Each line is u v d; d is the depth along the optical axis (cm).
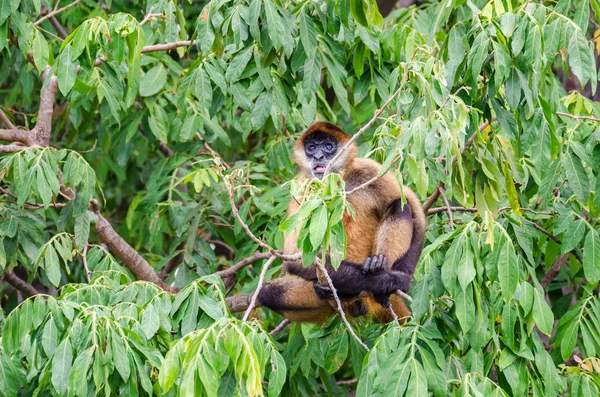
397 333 979
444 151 916
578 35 1028
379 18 1196
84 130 1605
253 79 1225
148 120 1559
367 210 1242
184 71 1554
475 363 1029
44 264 1320
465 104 1027
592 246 1120
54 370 914
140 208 1509
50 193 1185
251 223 1461
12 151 1308
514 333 1055
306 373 1254
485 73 1084
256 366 790
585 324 1143
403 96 1035
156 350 954
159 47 1357
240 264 1324
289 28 1156
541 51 1033
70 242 1245
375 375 957
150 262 1756
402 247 1180
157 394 933
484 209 1066
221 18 1185
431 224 1348
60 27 1698
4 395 966
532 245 1226
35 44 1262
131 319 975
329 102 1959
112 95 1323
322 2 1247
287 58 1246
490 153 1071
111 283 1134
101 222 1403
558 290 1384
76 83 1234
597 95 1958
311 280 1181
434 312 1055
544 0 1213
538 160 1076
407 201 1220
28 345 991
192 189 1734
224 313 1000
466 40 1064
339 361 1197
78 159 1241
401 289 1132
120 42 1130
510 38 1044
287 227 841
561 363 1237
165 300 1012
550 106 1112
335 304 1179
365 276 1134
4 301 1622
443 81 984
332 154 1359
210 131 1658
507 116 1064
